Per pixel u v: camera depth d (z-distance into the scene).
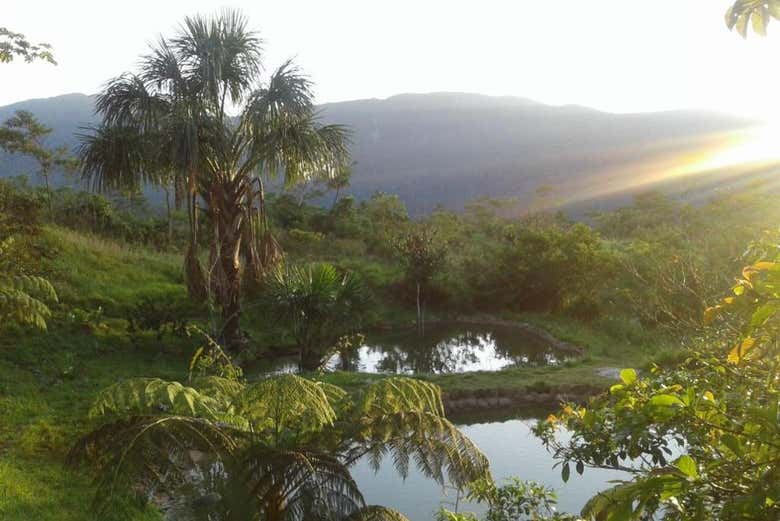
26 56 9.91
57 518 5.40
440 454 5.50
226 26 12.75
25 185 30.78
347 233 31.36
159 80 12.28
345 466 5.46
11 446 7.08
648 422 1.93
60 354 11.33
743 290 1.74
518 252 20.66
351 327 14.88
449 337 17.78
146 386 5.75
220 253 13.16
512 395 10.42
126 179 12.62
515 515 4.11
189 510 6.00
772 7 1.75
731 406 2.08
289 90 12.45
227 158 12.62
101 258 17.86
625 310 16.22
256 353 14.32
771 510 1.50
